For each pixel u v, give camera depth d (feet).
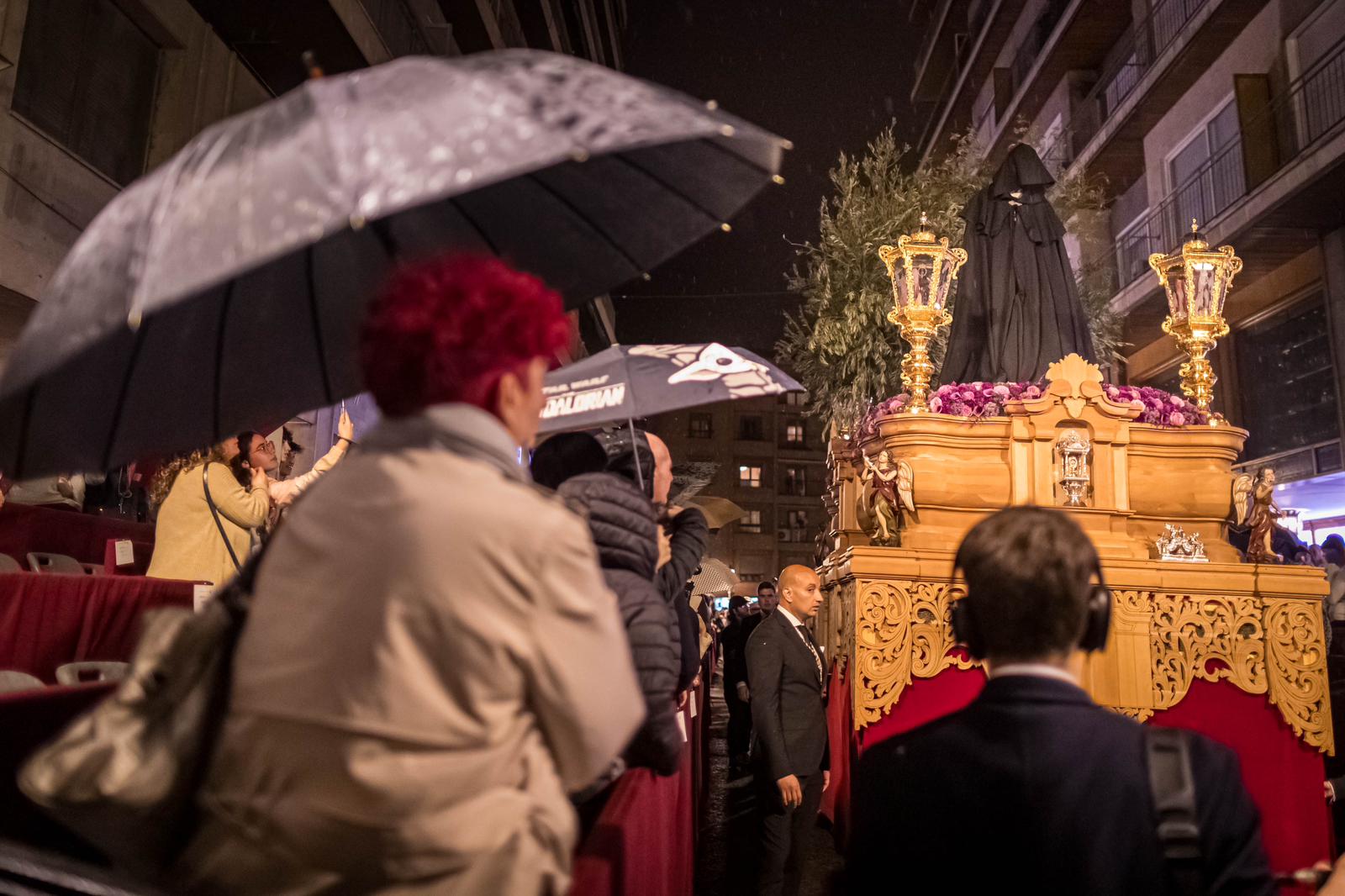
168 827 4.16
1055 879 4.89
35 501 22.26
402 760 3.63
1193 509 18.89
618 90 4.51
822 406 46.65
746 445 195.62
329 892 3.76
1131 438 18.88
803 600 16.74
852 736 17.25
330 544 3.91
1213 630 16.93
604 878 4.67
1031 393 19.06
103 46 35.09
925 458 18.56
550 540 3.89
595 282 7.25
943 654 17.02
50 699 5.88
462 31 60.13
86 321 3.80
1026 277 22.15
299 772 3.71
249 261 3.63
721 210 7.03
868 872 5.47
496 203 7.09
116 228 4.10
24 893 4.13
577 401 9.61
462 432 4.30
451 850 3.66
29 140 31.09
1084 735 5.16
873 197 45.42
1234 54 59.00
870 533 21.45
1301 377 57.62
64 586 11.58
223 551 14.60
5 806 5.21
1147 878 4.85
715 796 29.35
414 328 4.43
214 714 4.20
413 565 3.72
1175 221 65.10
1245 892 4.82
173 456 15.60
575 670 3.88
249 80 43.70
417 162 3.88
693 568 9.30
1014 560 5.55
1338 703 21.06
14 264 30.53
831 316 44.14
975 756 5.26
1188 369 21.77
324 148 3.96
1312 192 48.65
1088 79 80.69
